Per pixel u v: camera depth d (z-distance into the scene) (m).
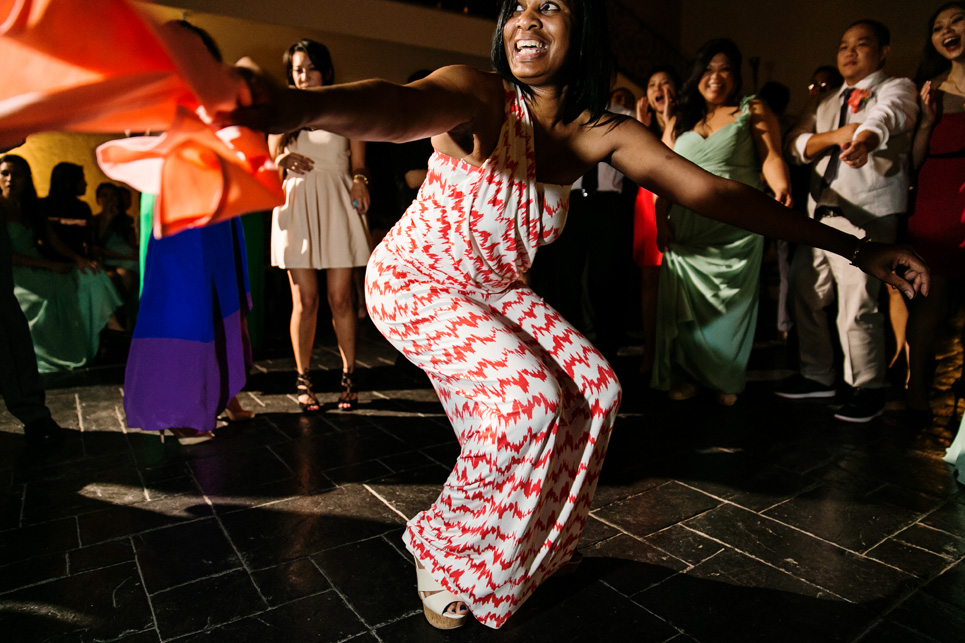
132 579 2.01
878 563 2.09
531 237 1.61
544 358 1.73
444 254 1.60
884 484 2.71
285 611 1.84
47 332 4.73
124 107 0.76
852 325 3.48
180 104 0.81
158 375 3.07
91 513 2.47
